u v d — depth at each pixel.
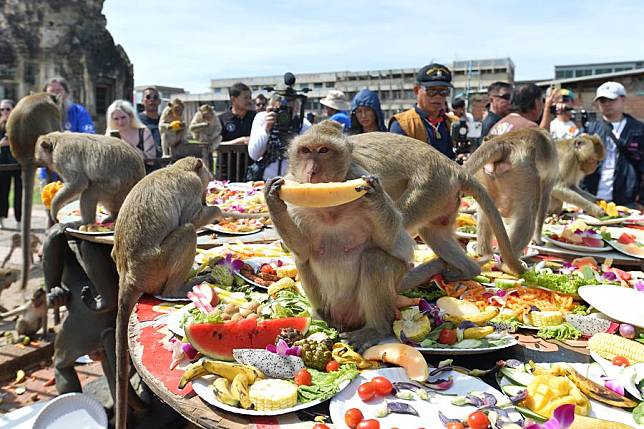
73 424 1.64
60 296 1.92
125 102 3.05
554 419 0.75
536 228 1.90
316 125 1.13
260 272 1.50
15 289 3.05
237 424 0.80
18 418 1.75
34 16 11.95
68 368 1.95
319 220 1.08
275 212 1.00
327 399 0.86
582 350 1.07
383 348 0.99
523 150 1.76
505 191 1.80
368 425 0.75
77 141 2.14
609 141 3.15
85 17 12.47
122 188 2.17
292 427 0.79
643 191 3.17
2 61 11.73
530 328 1.16
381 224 1.02
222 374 0.89
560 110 3.57
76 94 12.45
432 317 1.08
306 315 1.16
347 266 1.11
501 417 0.80
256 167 3.07
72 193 2.10
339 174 1.09
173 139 4.65
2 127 4.54
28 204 2.80
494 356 1.04
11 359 2.25
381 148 1.56
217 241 1.88
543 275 1.42
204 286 1.28
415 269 1.45
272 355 0.95
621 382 0.88
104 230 1.92
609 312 1.14
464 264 1.50
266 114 2.98
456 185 1.54
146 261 1.41
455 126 2.50
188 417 0.84
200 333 0.99
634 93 5.62
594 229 2.08
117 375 1.40
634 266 1.79
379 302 1.09
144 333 1.16
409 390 0.89
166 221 1.48
